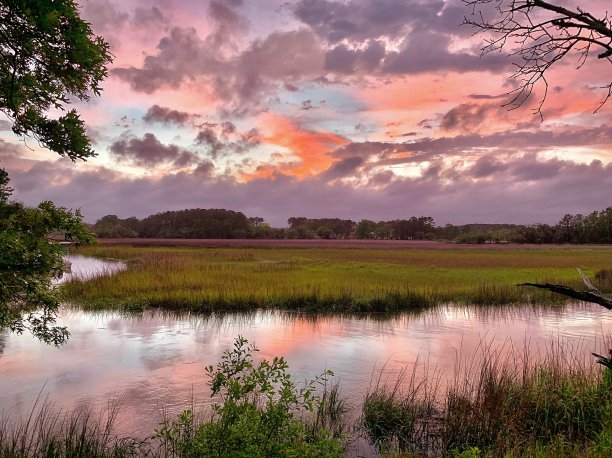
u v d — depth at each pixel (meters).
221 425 4.98
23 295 5.64
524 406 7.14
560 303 21.78
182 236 168.62
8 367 10.53
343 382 9.66
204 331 14.95
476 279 29.44
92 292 20.80
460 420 6.88
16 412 7.92
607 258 54.69
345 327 16.03
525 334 15.06
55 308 5.87
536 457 5.51
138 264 35.38
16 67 5.05
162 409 8.10
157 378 9.88
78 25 4.79
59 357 11.41
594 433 6.26
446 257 57.97
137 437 6.94
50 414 7.84
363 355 12.06
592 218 128.75
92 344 12.81
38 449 6.22
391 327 16.09
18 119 5.29
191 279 24.89
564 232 127.81
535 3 3.61
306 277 28.02
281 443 4.97
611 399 6.75
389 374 10.27
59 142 5.45
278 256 57.78
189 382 9.61
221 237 170.62
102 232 151.50
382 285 23.84
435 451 6.63
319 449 4.73
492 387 7.82
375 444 6.83
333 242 131.12
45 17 4.45
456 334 14.96
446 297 22.23
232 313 18.42
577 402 7.12
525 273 34.25
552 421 6.94
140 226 173.38
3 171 5.43
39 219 5.45
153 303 19.34
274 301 19.91
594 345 13.38
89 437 6.76
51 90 5.22
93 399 8.60
